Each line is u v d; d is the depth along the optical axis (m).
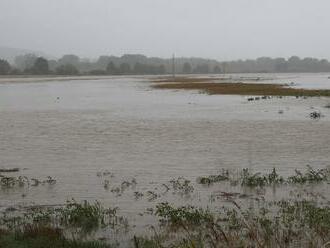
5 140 24.47
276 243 9.52
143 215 12.47
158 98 53.91
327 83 87.81
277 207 12.93
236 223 11.31
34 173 17.42
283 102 44.12
